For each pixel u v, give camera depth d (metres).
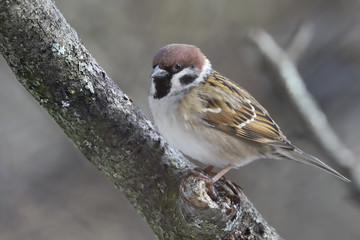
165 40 14.54
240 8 15.02
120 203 12.58
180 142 7.60
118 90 5.27
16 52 4.59
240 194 5.43
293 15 15.48
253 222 5.59
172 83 7.54
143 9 14.62
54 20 4.68
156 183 5.36
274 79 10.52
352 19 15.55
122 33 14.34
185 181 5.30
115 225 12.20
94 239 11.85
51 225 12.00
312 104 10.55
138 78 14.00
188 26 14.73
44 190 12.68
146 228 12.25
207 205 4.98
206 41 14.73
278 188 12.75
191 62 7.68
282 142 7.92
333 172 7.82
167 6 14.71
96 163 5.33
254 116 7.91
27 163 13.25
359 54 15.25
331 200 12.62
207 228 5.09
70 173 13.13
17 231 11.84
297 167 13.07
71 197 12.59
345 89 14.89
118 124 5.18
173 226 5.26
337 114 14.52
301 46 10.61
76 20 14.03
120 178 5.36
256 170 12.95
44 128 13.94
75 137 5.17
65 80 4.82
